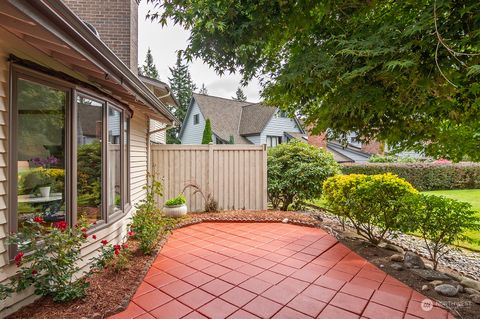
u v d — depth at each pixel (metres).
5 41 2.24
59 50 2.24
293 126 19.64
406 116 3.36
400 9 2.74
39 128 2.65
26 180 2.56
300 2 2.70
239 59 3.46
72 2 6.26
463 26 2.25
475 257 4.36
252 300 2.77
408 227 3.80
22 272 2.27
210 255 4.11
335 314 2.51
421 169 12.95
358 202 4.56
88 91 3.13
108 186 3.70
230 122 20.17
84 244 3.13
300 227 5.82
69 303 2.53
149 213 4.52
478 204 8.24
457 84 2.38
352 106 2.77
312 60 2.85
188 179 7.06
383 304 2.69
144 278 3.27
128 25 6.36
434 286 3.05
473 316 2.45
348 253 4.20
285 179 7.50
